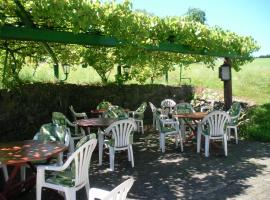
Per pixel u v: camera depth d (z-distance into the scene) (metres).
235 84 14.66
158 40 6.69
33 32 5.28
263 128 8.36
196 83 15.18
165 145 7.70
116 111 7.70
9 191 4.08
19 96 8.13
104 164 6.07
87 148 3.74
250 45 9.54
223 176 5.29
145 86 11.70
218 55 8.67
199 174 5.40
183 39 7.14
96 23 5.30
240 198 4.35
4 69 7.88
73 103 9.57
